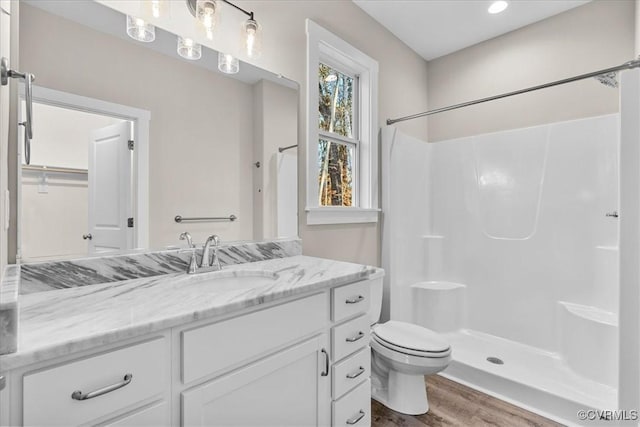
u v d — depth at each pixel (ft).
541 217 7.66
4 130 2.70
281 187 5.65
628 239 4.83
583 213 7.08
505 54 8.59
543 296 7.55
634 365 4.80
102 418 2.23
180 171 4.40
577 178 7.18
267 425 3.26
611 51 7.13
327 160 7.04
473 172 8.75
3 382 1.87
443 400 6.14
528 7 7.54
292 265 4.82
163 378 2.53
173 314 2.57
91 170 3.67
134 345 2.37
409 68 9.19
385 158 7.91
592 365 6.14
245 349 3.05
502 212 8.26
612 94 7.10
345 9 7.04
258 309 3.19
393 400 5.95
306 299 3.66
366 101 7.57
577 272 7.11
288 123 5.75
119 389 2.30
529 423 5.46
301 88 6.04
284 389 3.43
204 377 2.77
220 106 4.83
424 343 5.46
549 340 7.40
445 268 9.21
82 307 2.77
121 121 3.89
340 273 4.23
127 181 3.93
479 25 8.21
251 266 4.73
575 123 7.24
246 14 5.14
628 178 4.84
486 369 6.51
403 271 8.29
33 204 3.30
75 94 3.58
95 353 2.21
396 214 7.99
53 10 3.47
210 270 4.36
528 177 7.88
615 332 5.85
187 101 4.47
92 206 3.66
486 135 8.55
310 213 6.16
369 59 7.48
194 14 4.52
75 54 3.59
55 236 3.43
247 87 5.17
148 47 4.14
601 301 6.75
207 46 4.68
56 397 2.04
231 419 2.97
